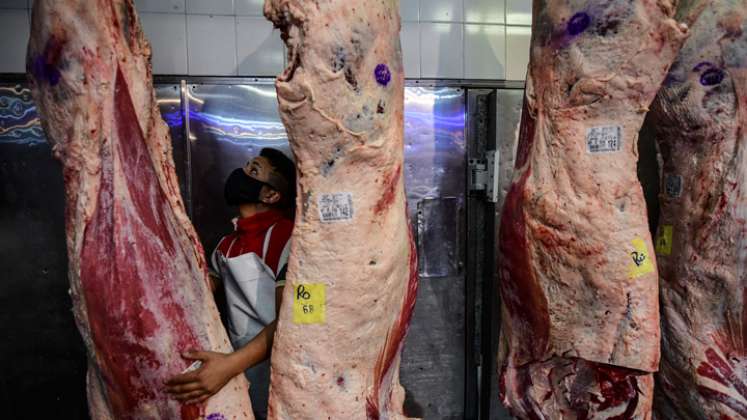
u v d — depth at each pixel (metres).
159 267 1.31
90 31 1.24
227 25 2.12
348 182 1.33
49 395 2.15
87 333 1.32
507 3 2.32
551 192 1.54
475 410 2.45
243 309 1.68
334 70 1.26
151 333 1.30
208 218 2.14
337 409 1.36
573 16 1.49
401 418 1.58
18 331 2.10
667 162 1.96
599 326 1.52
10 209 2.05
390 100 1.38
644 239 1.51
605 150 1.50
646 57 1.46
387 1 1.36
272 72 2.16
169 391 1.33
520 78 2.36
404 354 2.38
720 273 1.81
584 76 1.48
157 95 2.08
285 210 1.72
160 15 2.08
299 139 1.30
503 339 1.76
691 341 1.88
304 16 1.24
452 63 2.30
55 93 1.26
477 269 2.39
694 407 1.89
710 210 1.82
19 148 2.03
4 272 2.06
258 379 2.11
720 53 1.75
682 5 1.81
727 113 1.78
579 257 1.51
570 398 1.67
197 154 2.12
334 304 1.33
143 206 1.30
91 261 1.27
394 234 1.40
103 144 1.27
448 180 2.33
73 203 1.30
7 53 2.00
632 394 1.59
